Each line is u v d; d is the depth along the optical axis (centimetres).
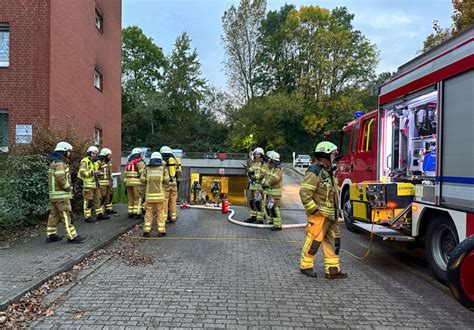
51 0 1167
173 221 986
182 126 5781
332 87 5028
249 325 371
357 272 562
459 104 471
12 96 1165
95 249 647
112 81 1888
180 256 634
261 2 4891
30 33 1162
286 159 5072
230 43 4972
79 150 1005
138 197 970
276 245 729
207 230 880
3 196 791
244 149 4831
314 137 5106
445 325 380
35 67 1165
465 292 299
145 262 592
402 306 429
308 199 512
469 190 447
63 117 1264
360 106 4797
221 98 5303
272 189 890
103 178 991
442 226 512
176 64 6053
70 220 677
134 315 390
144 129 5728
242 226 943
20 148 884
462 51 467
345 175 941
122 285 482
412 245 701
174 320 379
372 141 795
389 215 612
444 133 501
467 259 298
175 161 1005
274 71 5475
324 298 449
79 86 1418
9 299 407
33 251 616
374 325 377
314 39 5072
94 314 391
